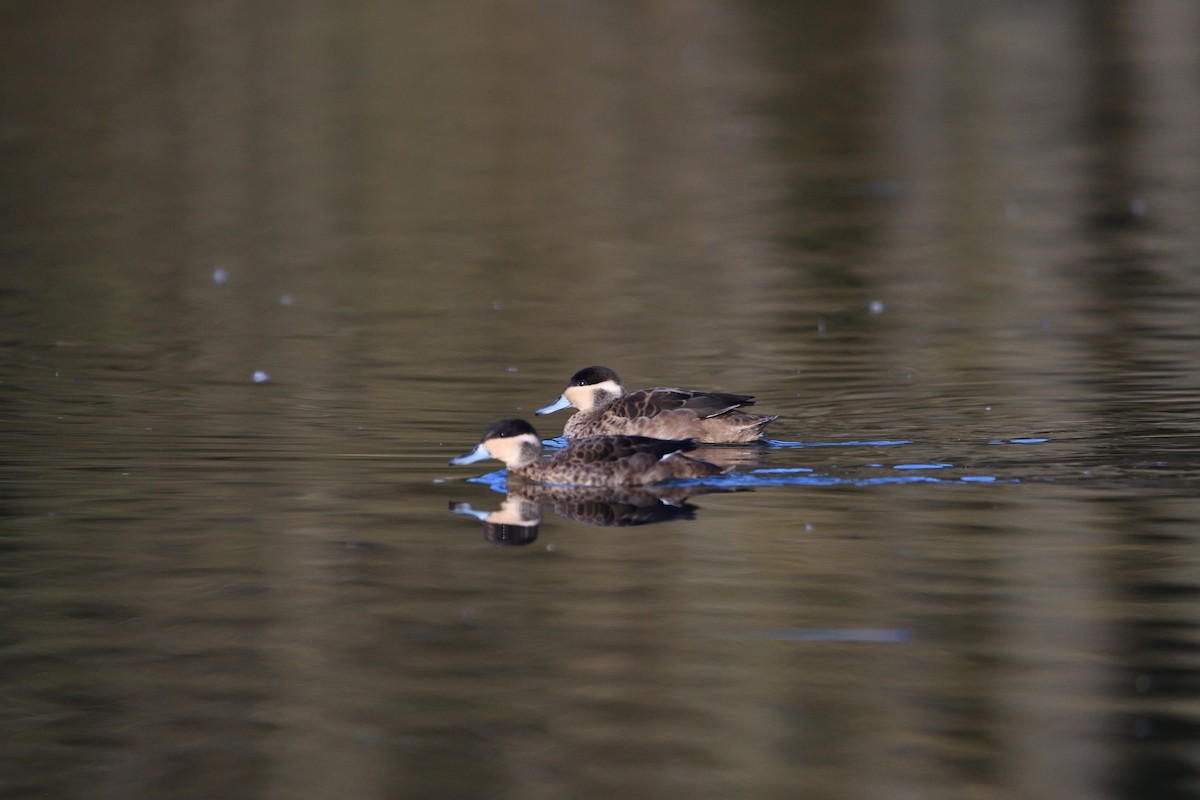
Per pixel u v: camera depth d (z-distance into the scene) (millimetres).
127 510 13305
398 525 12922
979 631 10250
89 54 51500
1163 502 12992
